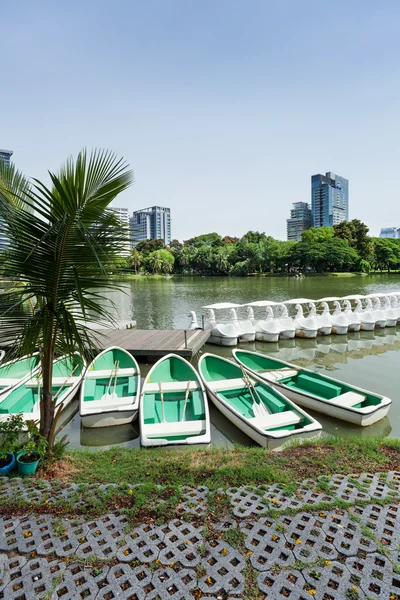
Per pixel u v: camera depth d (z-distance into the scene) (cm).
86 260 390
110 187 389
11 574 258
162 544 288
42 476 401
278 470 417
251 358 1004
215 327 1446
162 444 539
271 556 274
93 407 697
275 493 361
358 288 3984
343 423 693
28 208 460
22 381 793
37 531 301
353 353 1309
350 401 703
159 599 238
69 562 269
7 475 403
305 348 1395
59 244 372
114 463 452
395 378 998
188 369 862
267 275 7275
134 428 685
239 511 329
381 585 248
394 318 1752
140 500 343
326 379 804
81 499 348
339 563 267
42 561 270
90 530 303
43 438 423
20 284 425
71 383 794
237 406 740
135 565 266
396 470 416
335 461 445
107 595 241
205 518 319
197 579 254
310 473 409
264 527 306
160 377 871
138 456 482
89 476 404
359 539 291
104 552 279
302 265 6956
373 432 673
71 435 682
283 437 551
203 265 8100
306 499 349
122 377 868
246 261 7325
